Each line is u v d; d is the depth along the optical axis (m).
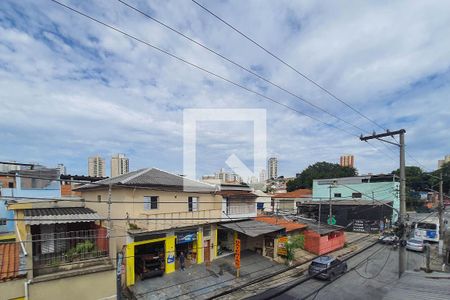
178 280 19.12
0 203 21.80
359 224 41.25
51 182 24.95
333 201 45.34
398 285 10.62
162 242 20.72
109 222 15.80
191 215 22.58
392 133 16.30
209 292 17.97
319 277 20.98
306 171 72.75
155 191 21.45
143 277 18.61
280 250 25.22
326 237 29.53
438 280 10.94
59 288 13.23
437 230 34.59
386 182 44.00
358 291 19.03
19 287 12.34
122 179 21.72
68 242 16.52
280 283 20.33
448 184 59.44
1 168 23.19
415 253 29.56
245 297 17.62
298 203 48.50
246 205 29.27
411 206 63.19
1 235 20.27
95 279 14.26
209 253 23.78
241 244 26.69
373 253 29.27
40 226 16.41
